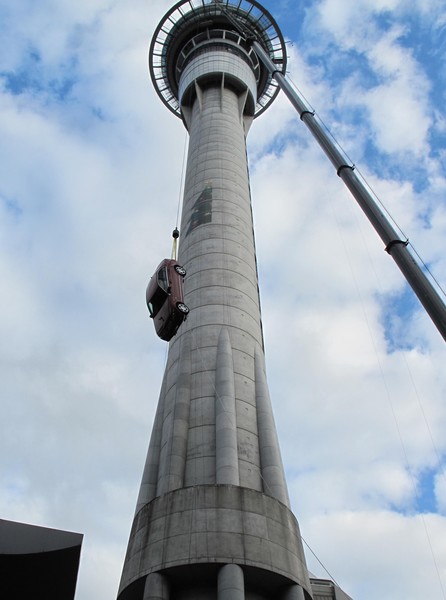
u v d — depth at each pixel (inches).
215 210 1395.2
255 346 1138.0
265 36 2135.8
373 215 750.5
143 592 825.5
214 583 800.3
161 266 1024.2
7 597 975.6
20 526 924.6
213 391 1027.3
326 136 928.3
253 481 920.3
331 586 1365.7
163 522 837.8
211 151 1592.0
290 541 839.7
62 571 949.2
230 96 1841.8
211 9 2090.3
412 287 652.7
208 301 1183.6
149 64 2145.7
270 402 1053.2
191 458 945.5
